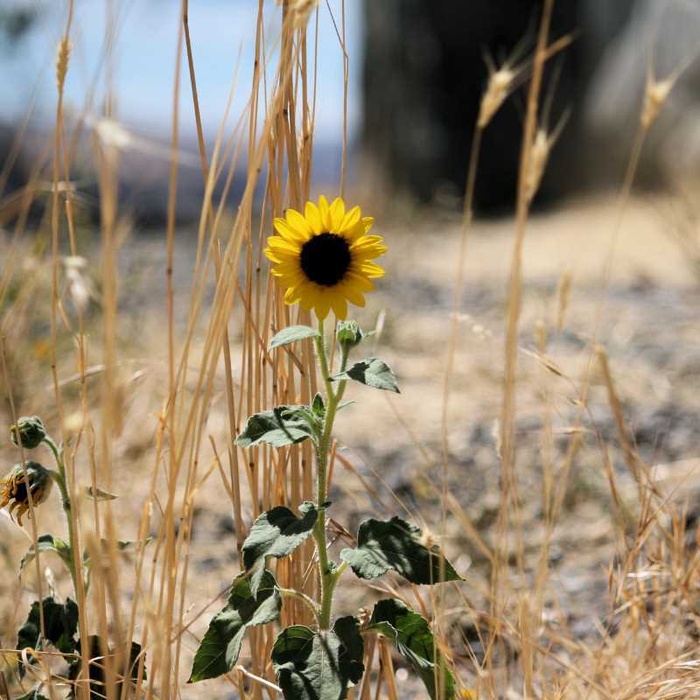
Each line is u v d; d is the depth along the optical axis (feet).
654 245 16.97
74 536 4.66
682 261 15.17
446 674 4.70
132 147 4.31
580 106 25.88
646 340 10.75
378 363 4.63
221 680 5.75
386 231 20.13
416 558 4.64
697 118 21.49
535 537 6.55
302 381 5.11
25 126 5.47
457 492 7.06
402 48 28.02
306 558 5.09
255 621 4.68
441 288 14.39
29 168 17.12
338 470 7.46
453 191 27.53
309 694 4.58
